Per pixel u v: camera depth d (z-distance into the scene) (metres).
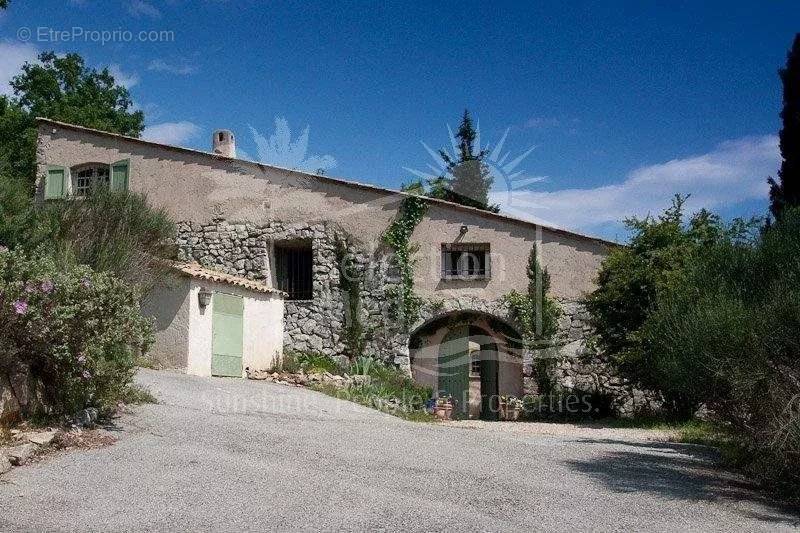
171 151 18.77
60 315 7.12
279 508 5.32
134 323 8.13
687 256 13.77
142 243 13.93
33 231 10.05
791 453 6.34
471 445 8.59
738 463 7.89
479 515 5.38
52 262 7.73
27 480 5.78
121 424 7.95
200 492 5.67
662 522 5.43
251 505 5.37
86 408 7.90
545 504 5.80
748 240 8.64
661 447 9.59
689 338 7.43
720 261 8.56
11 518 4.88
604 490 6.43
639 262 14.43
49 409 7.58
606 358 15.68
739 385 6.73
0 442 6.49
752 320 6.89
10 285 6.95
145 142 18.78
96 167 19.25
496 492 6.11
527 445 8.97
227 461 6.71
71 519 4.93
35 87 28.66
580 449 8.92
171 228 15.60
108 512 5.10
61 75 29.12
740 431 7.42
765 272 7.89
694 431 11.81
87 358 7.48
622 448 9.30
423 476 6.56
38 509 5.09
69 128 19.28
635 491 6.45
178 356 13.25
